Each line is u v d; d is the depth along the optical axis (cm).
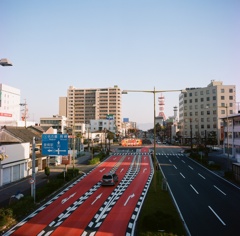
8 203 2767
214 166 5400
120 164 6194
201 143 11906
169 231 1898
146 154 8550
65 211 2538
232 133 7262
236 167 4081
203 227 2034
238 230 1973
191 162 6562
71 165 6053
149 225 1967
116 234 1939
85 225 2141
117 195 3173
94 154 8581
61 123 12812
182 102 14250
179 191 3375
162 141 16862
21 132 5147
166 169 5422
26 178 4312
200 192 3316
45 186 3394
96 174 4803
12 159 3991
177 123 17412
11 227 2102
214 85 12794
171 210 2441
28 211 2528
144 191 3369
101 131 15075
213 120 12488
